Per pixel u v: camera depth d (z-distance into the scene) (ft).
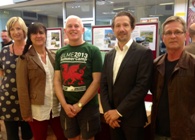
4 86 6.34
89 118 5.57
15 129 6.74
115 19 4.99
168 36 4.35
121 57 4.94
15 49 6.37
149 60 4.73
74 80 5.47
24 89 5.80
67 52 5.67
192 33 7.09
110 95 5.06
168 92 4.34
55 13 22.11
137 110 4.82
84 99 5.35
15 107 6.40
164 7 15.61
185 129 4.18
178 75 4.19
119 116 4.74
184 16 14.44
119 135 5.13
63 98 5.62
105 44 7.49
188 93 4.15
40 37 5.86
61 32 8.55
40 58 5.96
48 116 6.02
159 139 4.74
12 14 25.18
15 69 6.23
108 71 5.10
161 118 4.58
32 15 23.86
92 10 19.54
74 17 5.57
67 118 5.66
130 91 4.77
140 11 16.98
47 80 5.96
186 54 4.32
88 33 8.41
